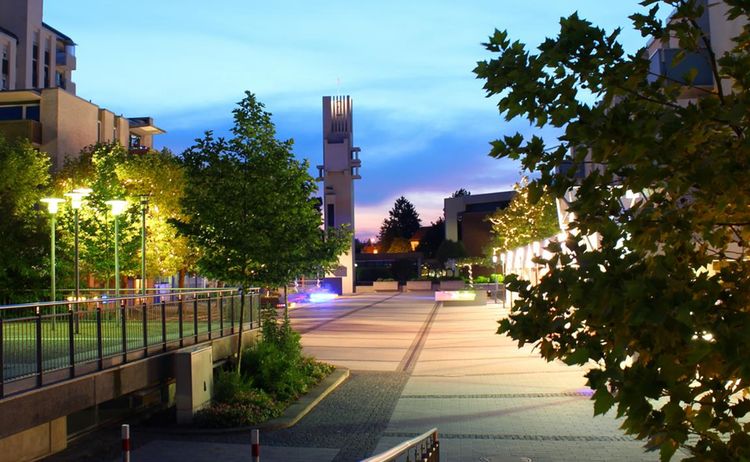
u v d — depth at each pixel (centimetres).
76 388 963
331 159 7769
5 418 811
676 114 262
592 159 273
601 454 1052
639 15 289
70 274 2964
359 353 2414
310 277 1762
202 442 1149
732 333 221
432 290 8712
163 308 1323
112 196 3222
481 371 1961
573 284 257
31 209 2895
